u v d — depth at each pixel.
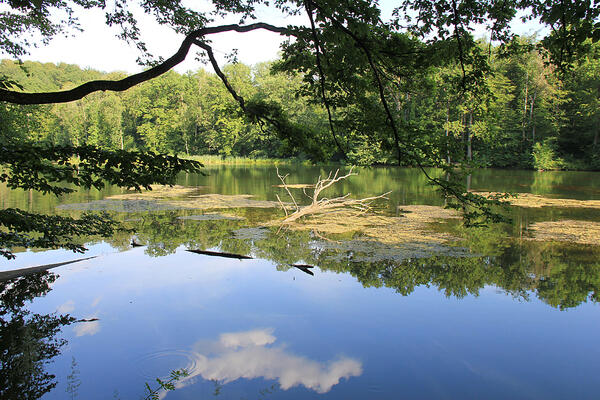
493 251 8.57
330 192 18.94
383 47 4.88
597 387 3.69
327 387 3.61
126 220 11.94
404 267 7.43
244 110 5.63
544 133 37.19
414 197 17.14
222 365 3.98
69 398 3.41
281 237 9.86
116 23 5.79
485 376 3.85
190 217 12.48
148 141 50.03
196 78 53.88
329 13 3.97
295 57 5.37
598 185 21.88
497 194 4.98
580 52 4.11
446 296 5.95
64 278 6.68
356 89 5.36
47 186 4.70
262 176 28.31
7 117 10.23
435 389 3.63
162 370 3.89
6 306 5.45
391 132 5.15
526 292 6.14
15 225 4.90
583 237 9.87
